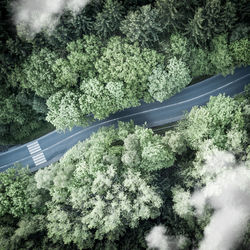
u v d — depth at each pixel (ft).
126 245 129.70
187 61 144.66
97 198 126.52
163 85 142.51
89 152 135.33
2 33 132.77
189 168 130.82
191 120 134.10
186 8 129.59
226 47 136.77
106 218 125.49
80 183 132.16
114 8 125.80
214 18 127.03
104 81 141.90
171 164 132.16
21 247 130.52
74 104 143.13
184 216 126.93
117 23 132.26
